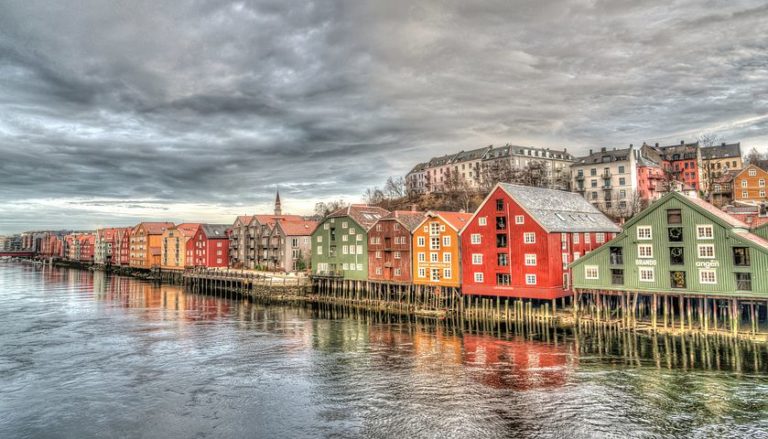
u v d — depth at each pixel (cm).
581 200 7262
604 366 3809
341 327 5728
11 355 4462
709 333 4500
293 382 3597
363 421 2867
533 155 14800
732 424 2705
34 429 2855
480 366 3900
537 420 2816
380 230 7612
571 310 5719
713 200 10369
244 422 2891
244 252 11825
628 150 10362
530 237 5856
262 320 6322
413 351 4444
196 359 4275
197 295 9425
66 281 12962
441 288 6800
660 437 2575
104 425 2889
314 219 16000
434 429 2733
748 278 4375
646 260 4962
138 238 16050
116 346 4794
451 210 12538
